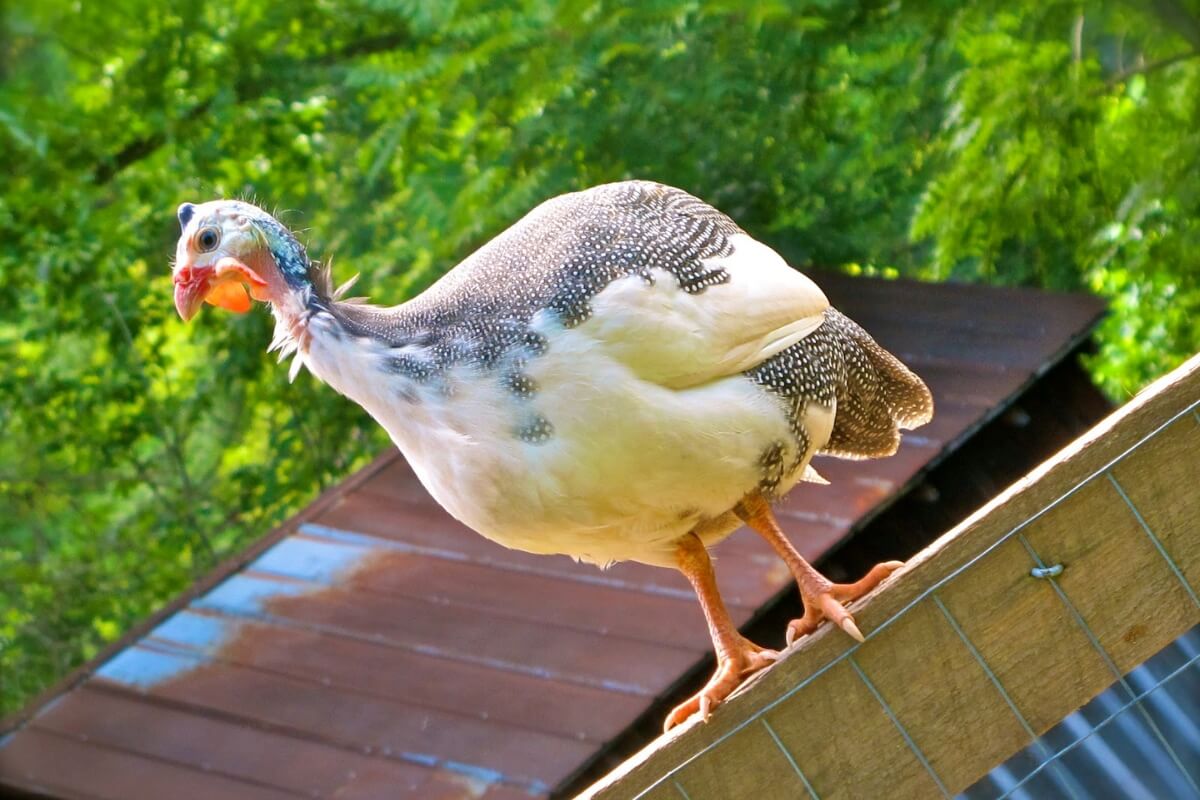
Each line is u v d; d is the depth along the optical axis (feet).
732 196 30.14
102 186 37.55
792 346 11.89
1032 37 27.96
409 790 16.67
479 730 17.46
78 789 18.16
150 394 41.68
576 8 26.68
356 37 36.63
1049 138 30.27
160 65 35.96
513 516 11.26
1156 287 33.30
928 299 24.36
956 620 9.36
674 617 18.58
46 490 42.11
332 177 36.04
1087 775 9.84
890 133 30.55
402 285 32.01
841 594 11.35
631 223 11.57
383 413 11.44
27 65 33.68
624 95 28.50
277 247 11.89
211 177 36.88
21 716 19.80
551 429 10.86
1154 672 9.75
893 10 28.30
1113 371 34.01
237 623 20.68
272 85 36.17
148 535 42.24
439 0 27.78
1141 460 9.04
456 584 20.39
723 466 11.29
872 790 9.54
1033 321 23.04
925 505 21.72
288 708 18.72
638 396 10.86
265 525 42.37
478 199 28.81
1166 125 30.91
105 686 20.10
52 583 41.32
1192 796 9.74
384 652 19.34
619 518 11.40
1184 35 27.86
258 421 45.01
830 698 9.58
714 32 28.09
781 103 28.78
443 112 30.19
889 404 14.01
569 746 16.74
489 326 11.08
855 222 30.83
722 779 9.73
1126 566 9.09
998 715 9.32
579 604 19.30
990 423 22.31
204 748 18.44
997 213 30.99
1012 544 9.23
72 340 42.11
